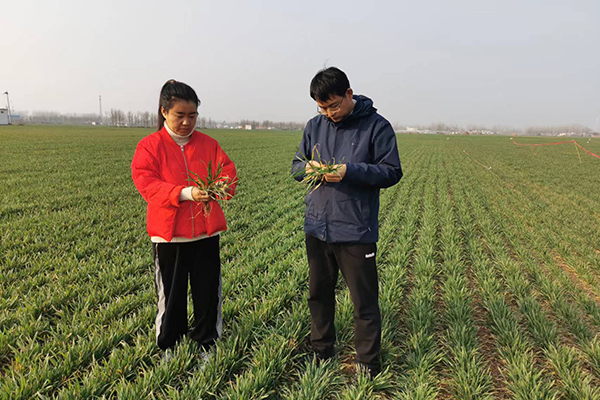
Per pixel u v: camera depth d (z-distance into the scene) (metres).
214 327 3.06
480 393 2.71
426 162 25.58
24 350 2.95
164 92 2.61
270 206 9.55
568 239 7.16
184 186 2.57
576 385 2.75
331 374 2.82
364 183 2.54
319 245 2.86
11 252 5.37
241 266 5.10
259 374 2.68
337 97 2.49
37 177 13.02
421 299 4.26
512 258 6.26
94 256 5.39
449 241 6.80
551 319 4.04
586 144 61.72
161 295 2.86
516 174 19.23
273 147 36.22
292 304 3.94
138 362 2.95
